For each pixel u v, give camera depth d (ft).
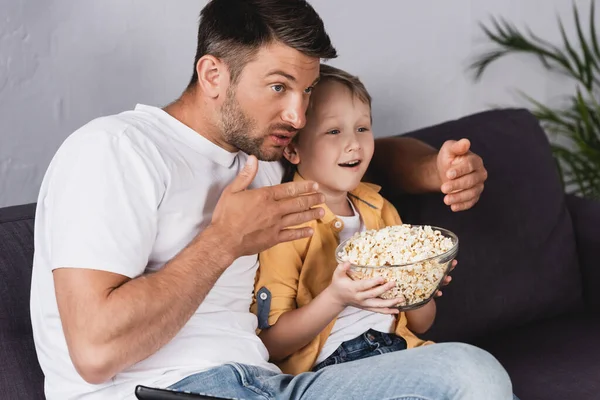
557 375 5.73
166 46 6.93
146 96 6.94
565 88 9.75
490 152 6.53
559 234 6.77
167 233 4.38
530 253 6.54
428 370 4.13
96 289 3.92
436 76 8.55
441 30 8.46
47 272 4.39
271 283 5.07
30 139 6.53
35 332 4.49
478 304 6.24
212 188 4.56
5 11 6.22
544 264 6.61
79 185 4.07
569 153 8.95
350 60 7.91
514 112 6.94
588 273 6.97
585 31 9.79
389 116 8.29
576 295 6.81
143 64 6.86
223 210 4.24
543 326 6.56
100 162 4.11
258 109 4.46
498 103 9.17
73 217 4.02
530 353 6.07
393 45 8.15
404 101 8.37
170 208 4.35
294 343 4.93
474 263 6.23
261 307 5.06
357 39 7.91
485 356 4.20
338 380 4.27
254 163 4.28
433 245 4.60
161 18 6.85
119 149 4.19
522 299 6.45
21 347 4.66
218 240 4.17
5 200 6.53
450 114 8.78
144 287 3.95
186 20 6.97
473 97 8.91
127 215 4.10
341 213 5.43
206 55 4.46
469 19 8.64
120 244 4.04
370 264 4.49
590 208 7.08
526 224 6.55
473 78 8.84
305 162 5.29
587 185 9.78
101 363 3.87
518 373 5.78
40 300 4.43
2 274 4.75
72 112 6.66
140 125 4.39
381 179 6.00
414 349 4.33
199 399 3.96
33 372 4.63
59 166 4.23
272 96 4.43
